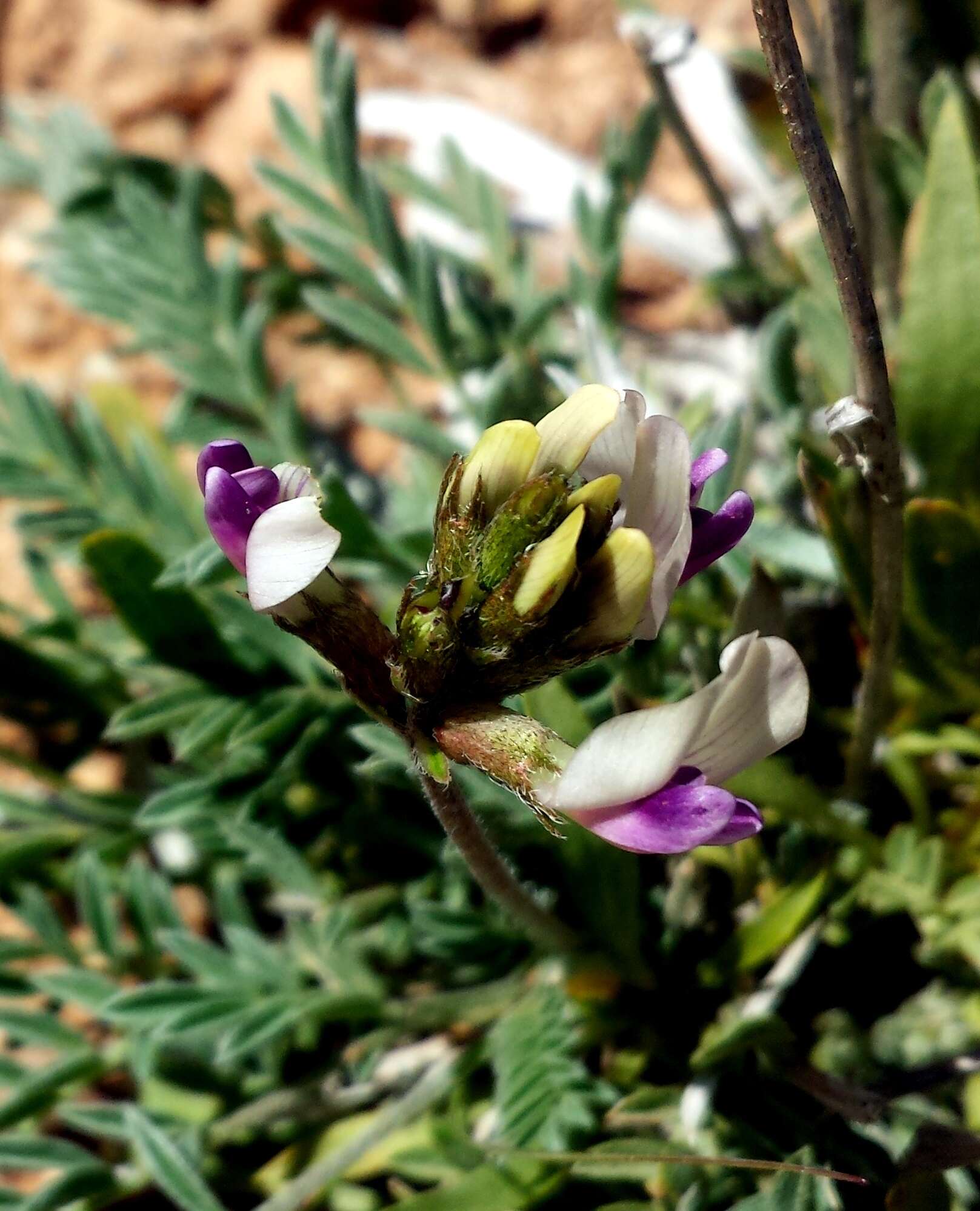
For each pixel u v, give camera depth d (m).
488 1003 0.16
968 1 0.17
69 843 0.18
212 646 0.16
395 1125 0.16
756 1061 0.16
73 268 0.20
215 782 0.16
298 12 0.27
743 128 0.22
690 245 0.23
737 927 0.16
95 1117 0.16
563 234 0.24
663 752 0.11
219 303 0.19
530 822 0.15
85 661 0.18
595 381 0.19
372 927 0.17
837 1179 0.15
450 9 0.27
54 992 0.16
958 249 0.15
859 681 0.17
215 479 0.11
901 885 0.15
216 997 0.16
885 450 0.13
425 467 0.19
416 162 0.24
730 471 0.16
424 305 0.19
